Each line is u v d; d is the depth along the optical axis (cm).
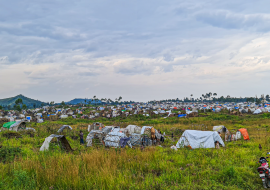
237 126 4153
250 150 1491
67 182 820
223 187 792
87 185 794
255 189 777
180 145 1923
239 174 912
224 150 1544
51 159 1112
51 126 3819
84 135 2923
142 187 779
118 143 1911
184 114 7644
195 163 1169
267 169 791
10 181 856
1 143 1848
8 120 6688
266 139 1959
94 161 1070
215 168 1049
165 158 1238
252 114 7775
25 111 14525
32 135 2516
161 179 870
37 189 769
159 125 4866
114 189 774
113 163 1084
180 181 869
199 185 807
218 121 5322
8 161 1213
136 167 1065
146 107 16875
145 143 2242
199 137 1916
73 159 1124
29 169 952
